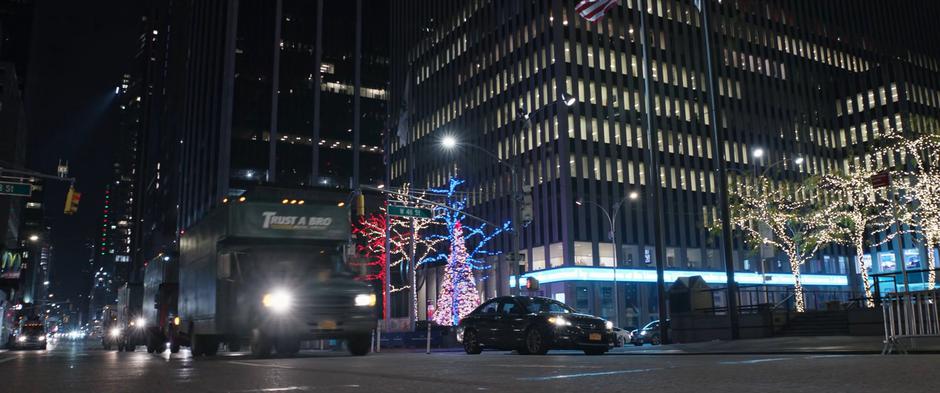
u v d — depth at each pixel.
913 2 108.12
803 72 90.38
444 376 8.55
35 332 54.97
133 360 16.53
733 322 24.09
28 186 30.05
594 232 68.94
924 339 13.20
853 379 6.92
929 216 38.81
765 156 83.00
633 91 76.00
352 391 6.73
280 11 110.25
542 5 75.88
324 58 112.25
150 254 158.75
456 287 56.22
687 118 78.38
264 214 17.73
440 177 88.62
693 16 82.25
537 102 74.44
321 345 33.38
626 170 72.62
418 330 35.28
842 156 90.56
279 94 106.50
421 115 95.19
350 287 17.91
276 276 17.42
